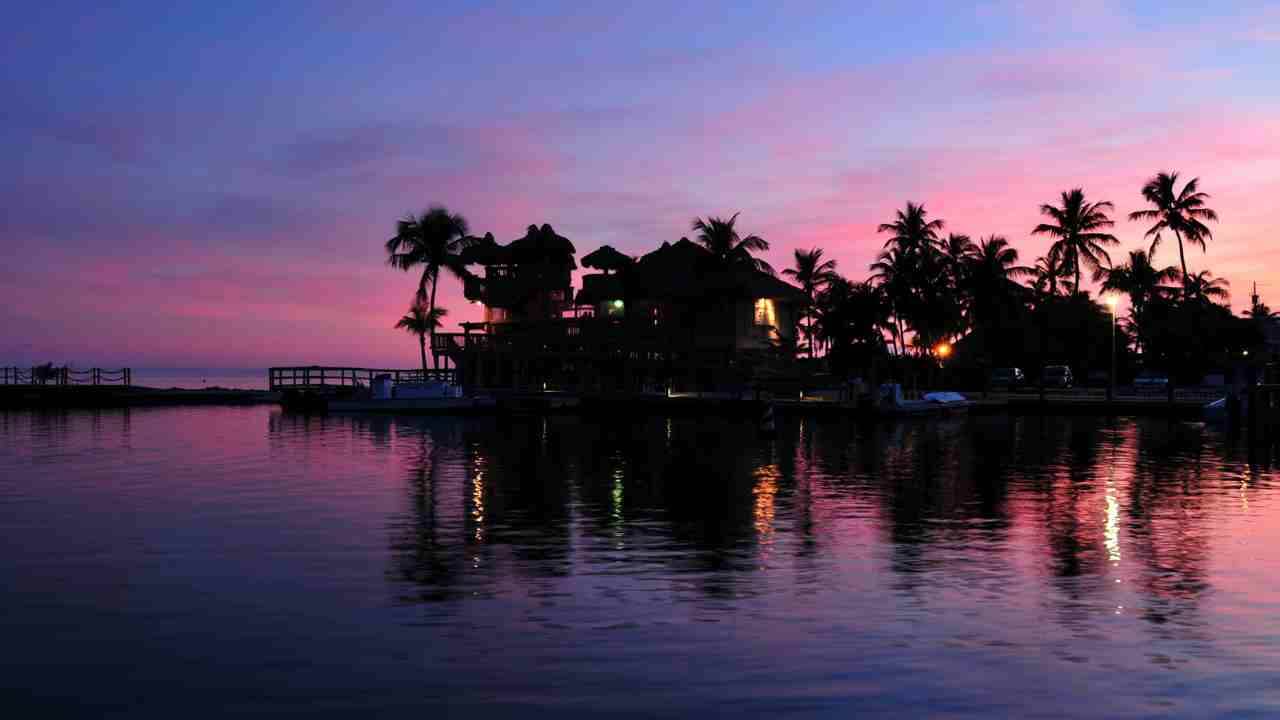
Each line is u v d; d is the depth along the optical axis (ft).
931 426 178.50
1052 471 104.42
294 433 161.38
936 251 294.87
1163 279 313.94
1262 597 48.98
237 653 40.22
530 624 44.27
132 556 58.65
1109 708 34.35
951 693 35.68
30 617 45.47
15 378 281.54
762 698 35.19
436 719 33.40
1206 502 81.41
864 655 39.86
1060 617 45.37
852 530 68.03
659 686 36.35
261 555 59.06
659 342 239.91
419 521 71.31
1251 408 157.99
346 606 47.32
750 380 227.40
